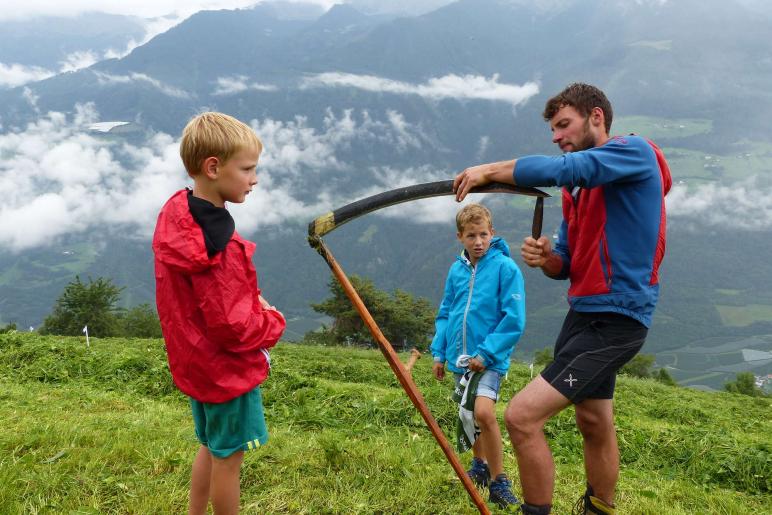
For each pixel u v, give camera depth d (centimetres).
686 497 594
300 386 993
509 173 354
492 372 518
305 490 482
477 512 471
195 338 331
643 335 385
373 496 484
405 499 483
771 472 721
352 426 771
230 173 327
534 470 386
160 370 1073
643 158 366
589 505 428
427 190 365
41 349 1213
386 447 612
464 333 537
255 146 336
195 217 316
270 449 562
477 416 505
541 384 387
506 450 694
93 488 458
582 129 398
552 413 386
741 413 1867
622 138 372
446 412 871
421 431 808
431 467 558
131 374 1091
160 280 335
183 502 451
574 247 412
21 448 529
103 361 1150
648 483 631
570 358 385
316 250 364
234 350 336
